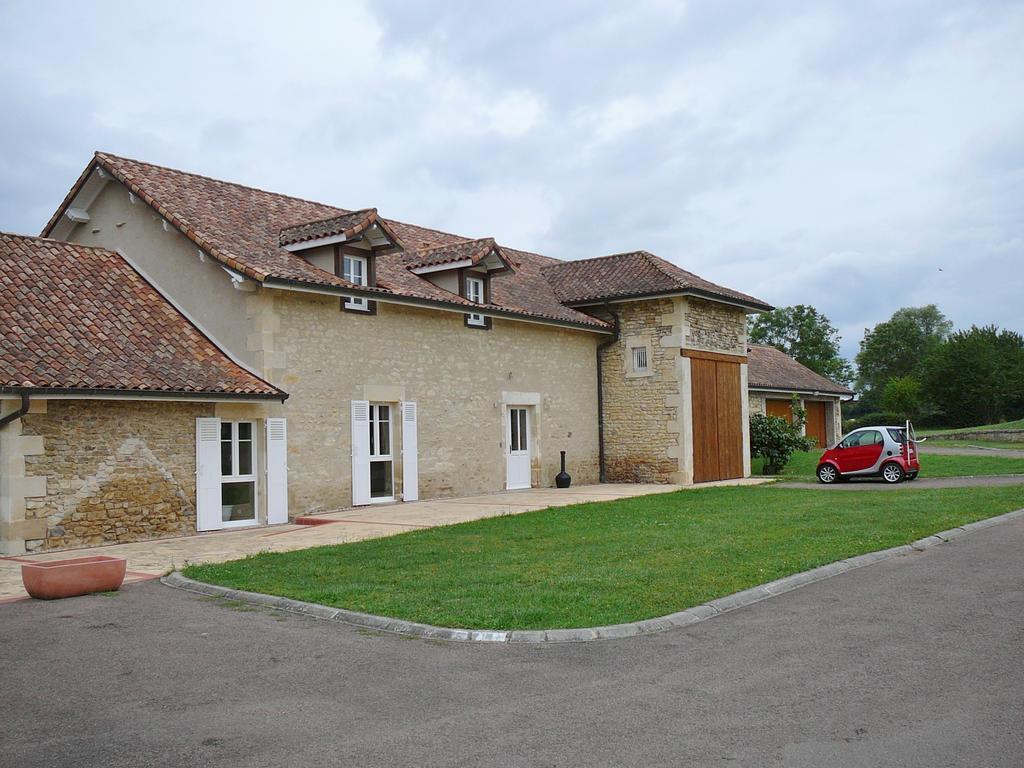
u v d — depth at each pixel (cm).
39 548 1077
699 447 1967
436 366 1636
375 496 1523
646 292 1941
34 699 505
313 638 636
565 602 700
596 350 2061
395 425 1560
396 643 618
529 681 521
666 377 1955
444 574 830
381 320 1530
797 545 948
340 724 455
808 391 3212
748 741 416
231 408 1300
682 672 530
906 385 5519
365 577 827
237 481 1314
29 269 1302
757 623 648
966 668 522
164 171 1556
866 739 413
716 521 1162
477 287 1783
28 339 1147
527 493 1738
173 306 1437
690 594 720
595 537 1041
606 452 2042
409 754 412
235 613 722
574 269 2212
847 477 2019
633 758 400
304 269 1419
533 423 1878
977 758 388
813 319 6656
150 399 1159
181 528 1230
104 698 505
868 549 923
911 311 8325
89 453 1136
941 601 703
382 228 1470
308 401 1395
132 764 406
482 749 416
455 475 1666
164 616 714
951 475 1977
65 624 690
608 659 563
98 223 1581
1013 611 665
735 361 2123
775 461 2306
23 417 1072
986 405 5106
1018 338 5666
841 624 638
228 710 480
